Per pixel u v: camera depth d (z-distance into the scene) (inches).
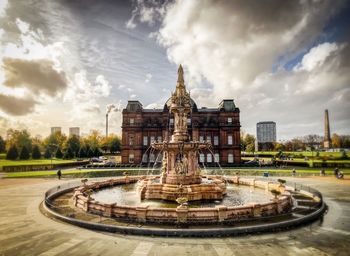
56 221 697.6
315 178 1781.5
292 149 6560.0
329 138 5590.6
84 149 4360.2
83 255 471.8
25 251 490.0
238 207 685.9
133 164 3048.7
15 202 956.6
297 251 493.0
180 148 991.6
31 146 4598.9
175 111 1093.1
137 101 3368.6
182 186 939.3
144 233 589.3
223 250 498.3
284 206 792.9
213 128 3253.0
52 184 1497.3
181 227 621.9
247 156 4977.9
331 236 579.5
